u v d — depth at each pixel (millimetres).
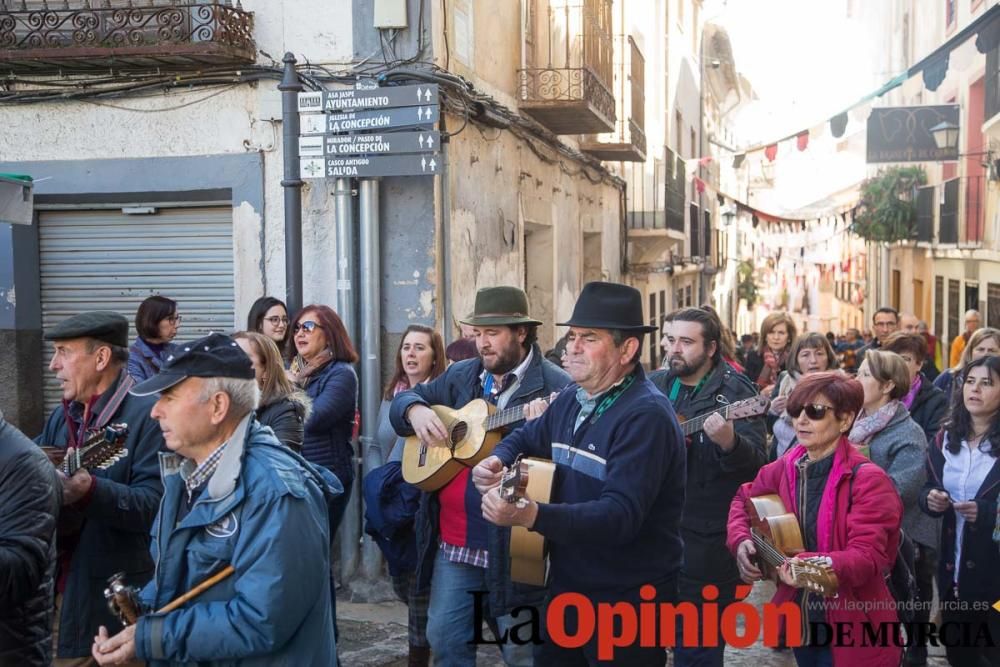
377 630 5938
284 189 6848
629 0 14766
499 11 8977
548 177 10883
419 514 4527
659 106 18375
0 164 7367
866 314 30609
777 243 33594
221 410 2801
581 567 3566
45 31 6906
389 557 4910
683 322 4891
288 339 6109
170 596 2816
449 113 7410
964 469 4660
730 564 4719
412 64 7000
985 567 4449
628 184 16391
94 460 3494
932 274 19266
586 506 3256
